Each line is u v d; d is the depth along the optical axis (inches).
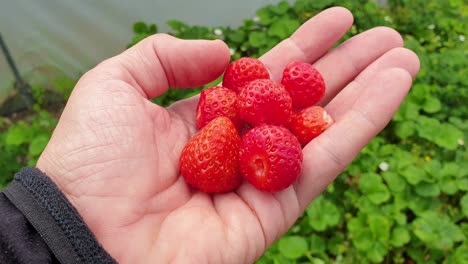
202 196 5.6
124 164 5.2
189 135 6.2
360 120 5.7
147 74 6.0
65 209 4.6
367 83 6.2
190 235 5.0
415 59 6.7
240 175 5.5
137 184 5.2
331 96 7.1
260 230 5.3
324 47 7.1
